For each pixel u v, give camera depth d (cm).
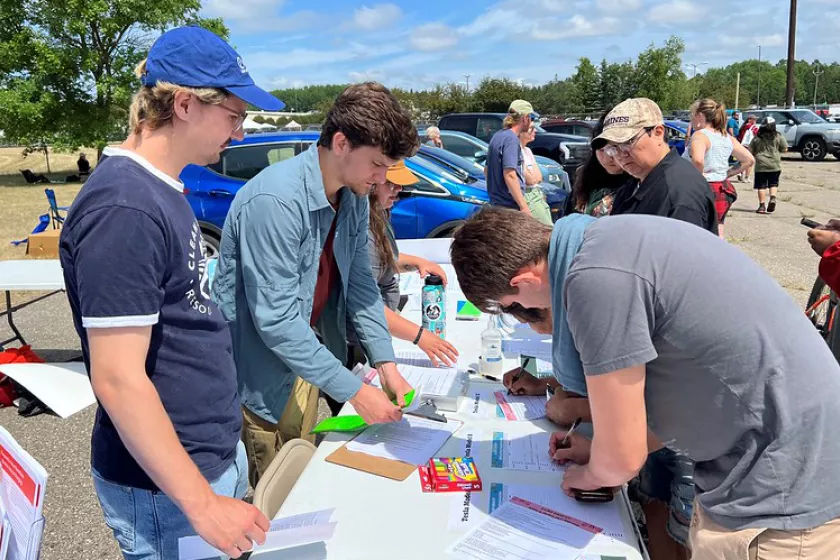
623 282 113
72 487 314
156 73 124
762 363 114
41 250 767
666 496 187
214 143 132
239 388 197
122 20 2102
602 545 129
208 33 129
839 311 236
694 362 116
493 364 219
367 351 212
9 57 2080
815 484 114
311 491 150
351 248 205
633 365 113
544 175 910
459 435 178
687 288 115
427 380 213
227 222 184
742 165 559
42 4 2083
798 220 960
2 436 124
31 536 117
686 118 2588
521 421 186
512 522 136
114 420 116
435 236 619
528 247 134
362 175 175
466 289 143
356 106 166
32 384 358
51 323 568
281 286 171
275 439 202
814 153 1912
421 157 683
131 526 140
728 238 830
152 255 118
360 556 126
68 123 2109
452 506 143
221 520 120
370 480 154
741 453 119
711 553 124
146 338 119
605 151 271
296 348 171
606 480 128
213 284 192
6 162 2969
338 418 183
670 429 126
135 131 130
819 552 115
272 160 648
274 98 135
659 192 254
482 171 733
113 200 115
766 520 116
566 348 135
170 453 117
